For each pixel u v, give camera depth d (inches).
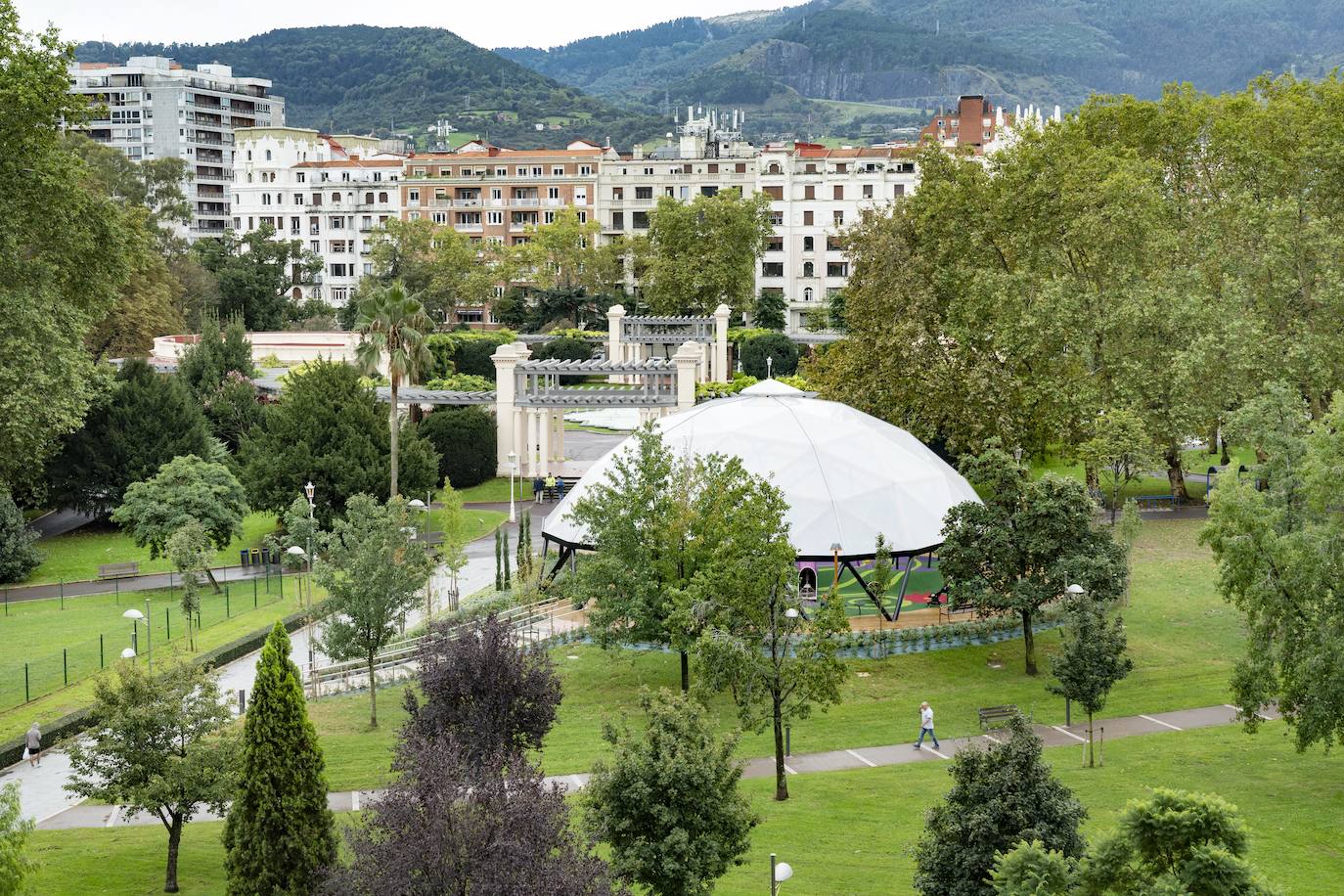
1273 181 3302.2
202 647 2413.9
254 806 1262.3
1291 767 1675.7
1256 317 3006.9
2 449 2758.4
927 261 3457.2
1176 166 3686.0
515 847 954.1
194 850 1541.6
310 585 2691.9
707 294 6117.1
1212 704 1962.4
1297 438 1742.1
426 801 978.7
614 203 7568.9
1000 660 2228.1
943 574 2204.7
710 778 1210.0
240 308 6427.2
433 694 1480.1
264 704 1262.3
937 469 2701.8
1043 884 997.2
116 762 1416.1
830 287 7234.3
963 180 3516.2
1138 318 2923.2
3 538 2997.0
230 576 3065.9
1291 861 1373.0
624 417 5182.1
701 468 2134.6
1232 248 3206.2
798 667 1644.9
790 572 1771.7
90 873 1441.9
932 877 1141.7
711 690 1652.3
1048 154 3324.3
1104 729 1859.0
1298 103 3553.2
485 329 7263.8
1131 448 2736.2
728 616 1729.8
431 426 3897.6
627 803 1221.1
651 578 2079.2
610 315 5452.8
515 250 6791.3
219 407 4045.3
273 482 3208.7
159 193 6707.7
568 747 1819.6
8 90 2667.3
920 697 2054.6
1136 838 999.6
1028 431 3235.7
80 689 2165.4
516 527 3464.6
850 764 1764.3
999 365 3193.9
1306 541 1617.9
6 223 2689.5
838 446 2586.1
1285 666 1643.7
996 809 1106.1
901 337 3216.0
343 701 2130.9
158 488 3031.5
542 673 1503.4
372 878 971.3
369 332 3284.9
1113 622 1904.5
